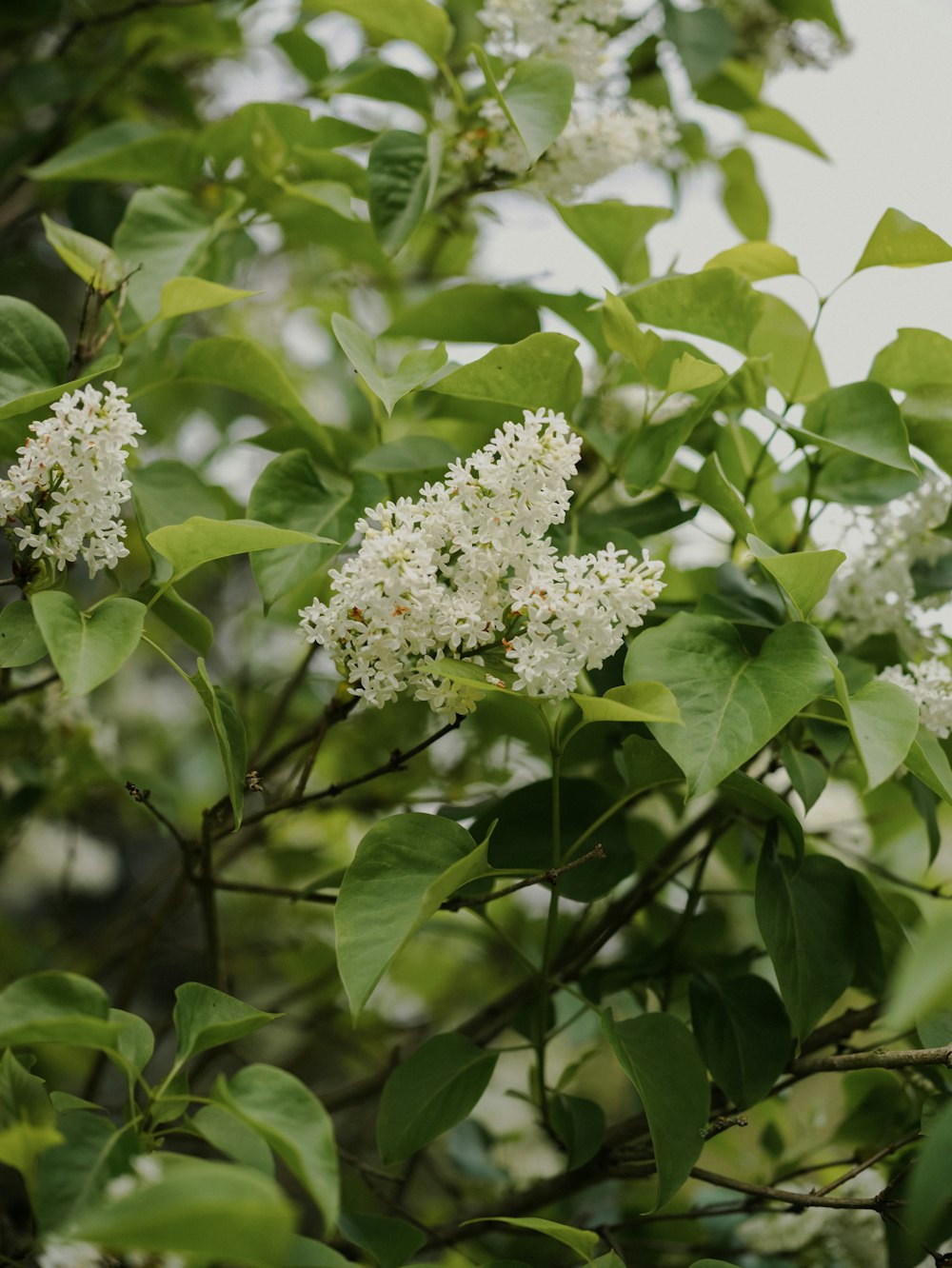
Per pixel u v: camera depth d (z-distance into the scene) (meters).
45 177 1.74
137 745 2.35
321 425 1.62
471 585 1.44
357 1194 1.84
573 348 1.50
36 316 1.53
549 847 1.54
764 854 1.50
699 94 1.90
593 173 1.66
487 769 1.84
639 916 1.73
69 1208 1.36
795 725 1.57
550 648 1.42
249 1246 1.29
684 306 1.57
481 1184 1.87
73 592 2.12
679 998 1.63
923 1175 1.36
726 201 1.99
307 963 2.10
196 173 1.75
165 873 1.93
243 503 1.93
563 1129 1.53
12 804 1.77
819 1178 1.72
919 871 1.74
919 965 1.30
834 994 1.50
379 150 1.64
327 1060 2.31
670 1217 1.59
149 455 2.08
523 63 1.62
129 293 1.61
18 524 1.45
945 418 1.56
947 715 1.49
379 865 1.44
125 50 2.03
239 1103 1.36
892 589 1.58
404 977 2.20
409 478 1.61
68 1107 1.42
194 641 1.58
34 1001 1.38
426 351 1.54
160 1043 1.76
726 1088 1.52
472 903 1.49
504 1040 2.21
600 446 1.61
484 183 1.70
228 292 1.54
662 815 1.79
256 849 2.02
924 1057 1.46
